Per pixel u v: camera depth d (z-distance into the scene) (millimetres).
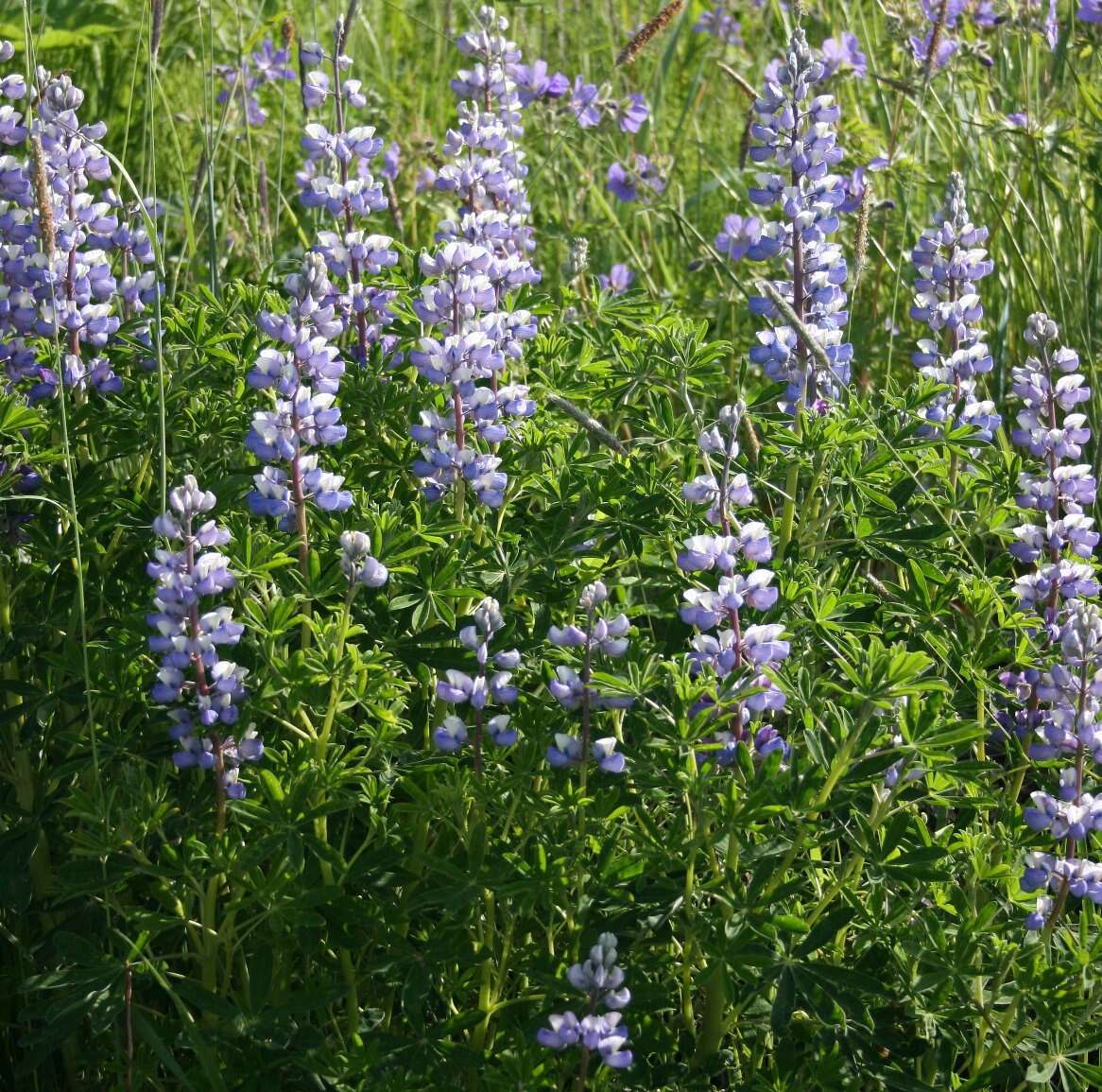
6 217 2295
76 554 2162
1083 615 2119
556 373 2418
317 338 2152
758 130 2344
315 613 2193
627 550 2320
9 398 2232
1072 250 2881
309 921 2078
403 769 2139
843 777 2098
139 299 2389
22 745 2205
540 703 2174
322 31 3799
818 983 2078
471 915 2117
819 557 2324
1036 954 2117
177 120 3297
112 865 2102
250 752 2113
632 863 2105
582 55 3678
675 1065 2115
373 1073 2086
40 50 3369
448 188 2480
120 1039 2152
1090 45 2857
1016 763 2271
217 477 2264
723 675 2113
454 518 2234
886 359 2766
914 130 3004
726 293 2930
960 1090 2105
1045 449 2303
